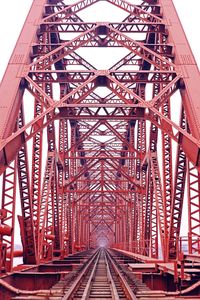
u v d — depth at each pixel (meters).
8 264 15.77
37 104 20.77
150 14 21.41
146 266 18.80
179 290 13.68
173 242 21.14
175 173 20.36
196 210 18.56
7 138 15.20
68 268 22.72
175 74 18.48
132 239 40.97
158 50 21.33
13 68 18.11
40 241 22.44
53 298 10.54
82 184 58.12
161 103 18.06
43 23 20.80
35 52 19.88
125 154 48.03
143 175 33.41
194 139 15.39
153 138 28.61
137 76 24.67
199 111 16.27
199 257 15.09
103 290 13.46
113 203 61.03
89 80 17.97
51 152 27.88
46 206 24.66
